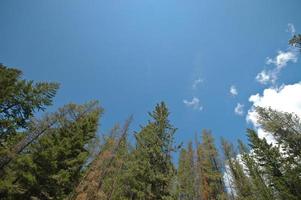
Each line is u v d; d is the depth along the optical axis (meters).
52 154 16.70
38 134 19.69
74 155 19.12
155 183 20.98
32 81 18.86
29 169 16.16
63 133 20.06
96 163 25.75
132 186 23.27
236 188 35.62
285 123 22.14
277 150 25.16
